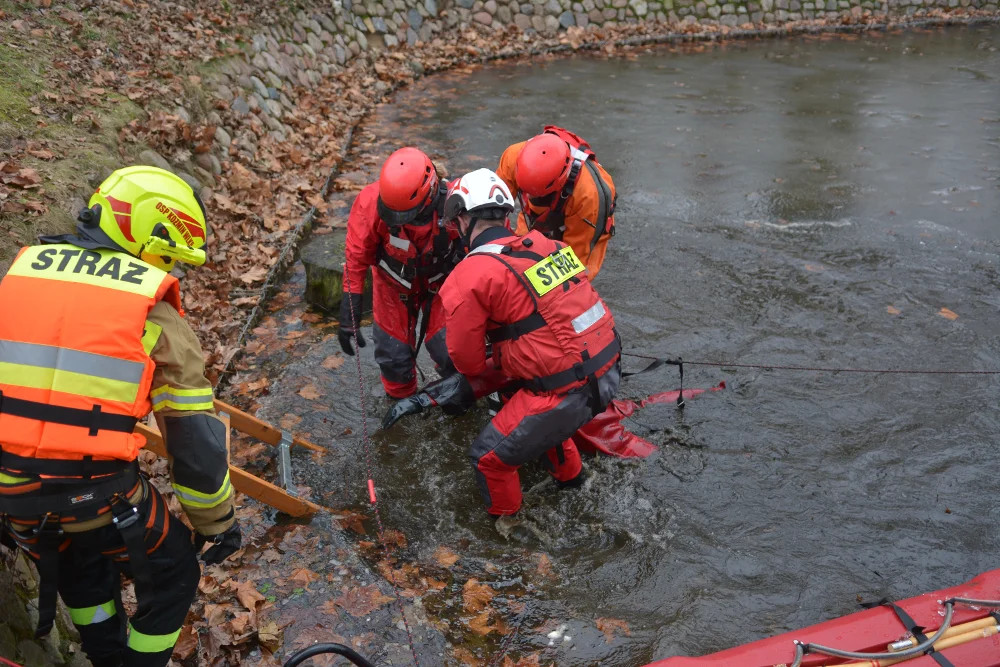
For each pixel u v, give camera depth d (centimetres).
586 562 360
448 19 1243
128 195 224
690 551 365
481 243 335
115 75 658
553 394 336
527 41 1266
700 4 1414
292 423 443
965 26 1524
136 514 222
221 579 342
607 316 344
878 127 955
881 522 381
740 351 512
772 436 436
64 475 207
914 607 285
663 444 430
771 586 347
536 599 342
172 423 224
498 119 957
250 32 893
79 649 285
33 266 215
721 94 1080
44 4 690
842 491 399
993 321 546
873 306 564
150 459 390
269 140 762
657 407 457
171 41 766
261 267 584
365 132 895
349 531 374
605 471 409
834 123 968
